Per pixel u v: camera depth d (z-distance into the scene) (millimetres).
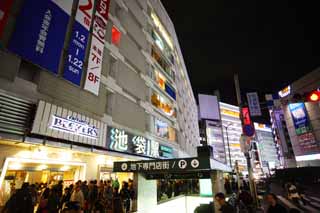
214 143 93938
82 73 13289
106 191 9945
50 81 11070
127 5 21453
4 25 9258
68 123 11227
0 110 8570
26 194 7066
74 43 12875
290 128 54938
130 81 19125
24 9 10125
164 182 15578
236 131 111125
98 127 13500
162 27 32438
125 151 15891
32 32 10297
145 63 23156
